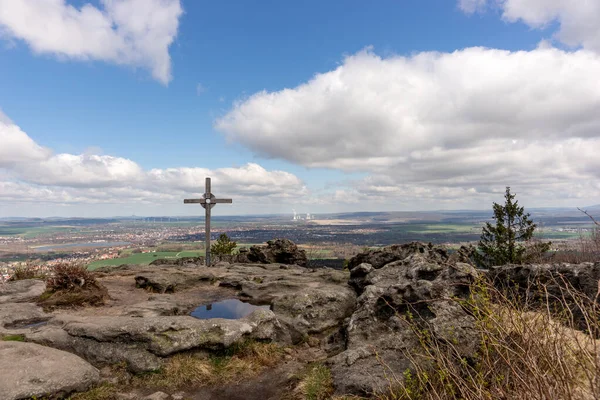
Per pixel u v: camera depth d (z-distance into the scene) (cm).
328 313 1017
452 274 834
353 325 823
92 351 722
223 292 1392
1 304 1018
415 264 1008
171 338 743
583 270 736
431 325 661
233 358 763
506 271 813
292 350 848
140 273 1599
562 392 308
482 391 371
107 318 827
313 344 891
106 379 664
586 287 711
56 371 593
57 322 841
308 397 595
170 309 1045
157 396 619
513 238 1908
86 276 1147
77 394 593
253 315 873
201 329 778
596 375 297
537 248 1538
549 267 787
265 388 668
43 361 616
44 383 558
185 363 716
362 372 627
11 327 863
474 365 520
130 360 705
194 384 670
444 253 1323
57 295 1052
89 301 1073
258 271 1770
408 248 1357
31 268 1560
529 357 341
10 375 555
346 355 692
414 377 559
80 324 782
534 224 1931
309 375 670
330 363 695
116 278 1538
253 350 793
